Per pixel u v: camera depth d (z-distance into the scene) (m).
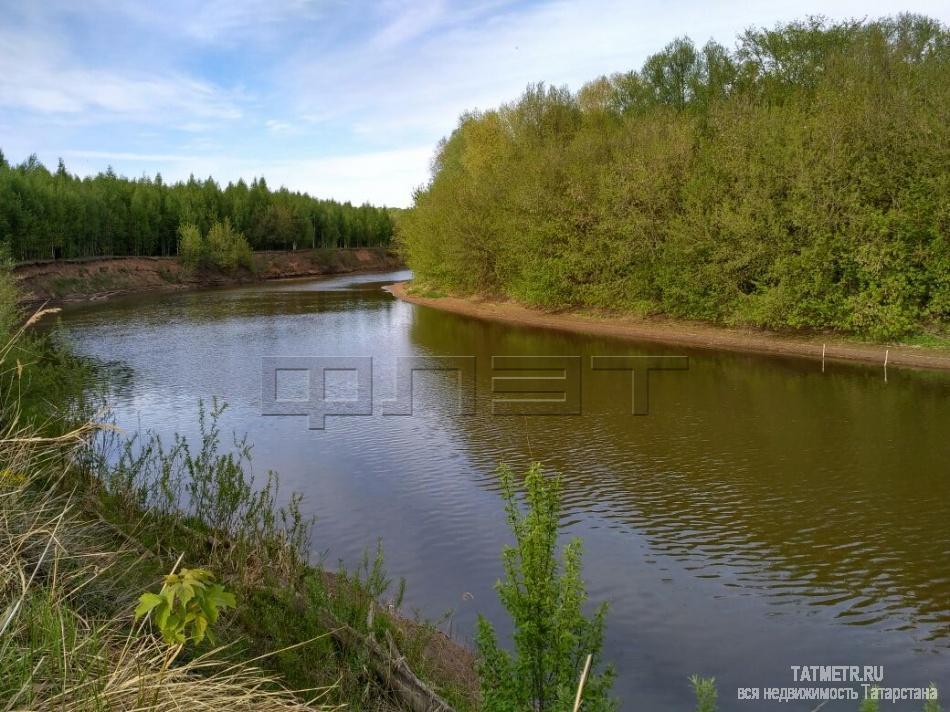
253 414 18.31
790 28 40.31
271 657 4.86
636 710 6.59
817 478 12.77
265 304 52.25
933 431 15.57
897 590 8.72
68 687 2.64
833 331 28.75
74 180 86.62
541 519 4.13
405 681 5.23
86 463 7.43
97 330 36.59
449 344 31.55
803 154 28.61
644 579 9.13
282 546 6.96
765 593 8.73
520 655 4.05
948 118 25.17
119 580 4.60
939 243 25.08
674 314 35.97
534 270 42.50
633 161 37.09
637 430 16.50
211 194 96.25
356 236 119.06
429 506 11.73
